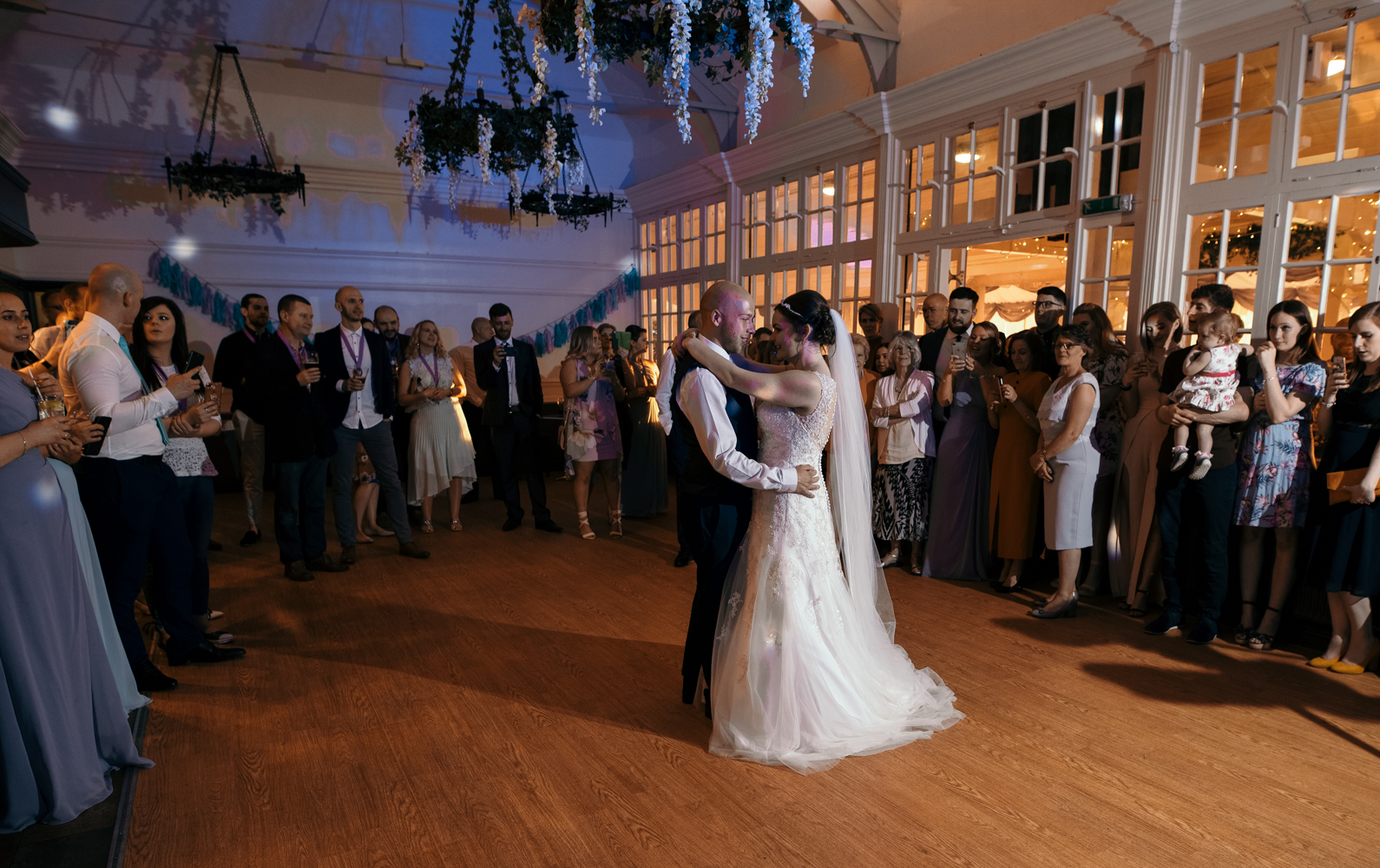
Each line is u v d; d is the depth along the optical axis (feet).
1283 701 9.01
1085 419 11.10
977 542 14.01
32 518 6.54
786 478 7.84
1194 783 7.30
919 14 17.76
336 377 14.66
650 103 26.45
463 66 17.88
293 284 26.12
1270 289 12.09
